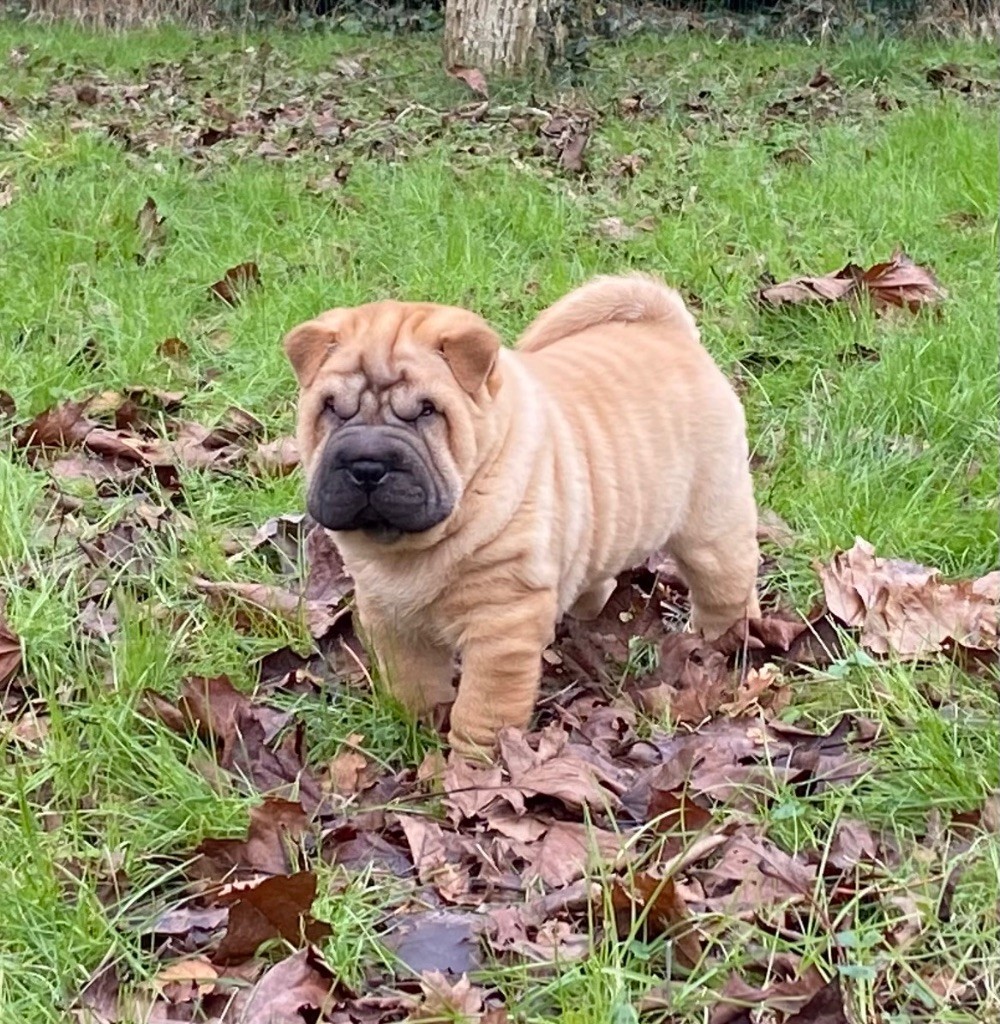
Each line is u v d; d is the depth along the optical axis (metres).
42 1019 1.13
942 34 4.78
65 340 2.06
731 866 1.24
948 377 1.92
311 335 1.39
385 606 1.40
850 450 1.84
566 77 3.70
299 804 1.30
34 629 1.48
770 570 1.69
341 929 1.20
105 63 4.10
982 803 1.29
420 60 4.18
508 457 1.37
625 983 1.13
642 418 1.51
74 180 2.60
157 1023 1.13
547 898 1.23
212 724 1.40
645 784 1.35
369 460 1.30
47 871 1.22
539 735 1.41
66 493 1.73
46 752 1.34
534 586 1.38
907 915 1.19
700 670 1.50
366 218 2.51
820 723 1.42
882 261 2.29
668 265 2.31
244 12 5.23
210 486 1.77
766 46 4.58
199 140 3.07
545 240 2.41
